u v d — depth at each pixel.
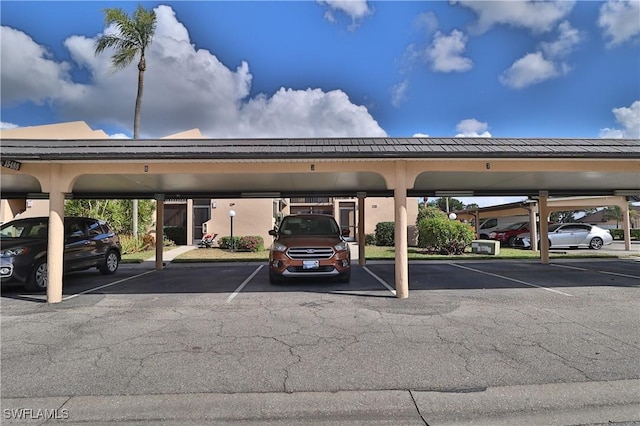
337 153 6.50
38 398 3.32
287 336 4.92
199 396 3.33
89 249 10.19
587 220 54.28
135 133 18.20
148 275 11.06
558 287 8.36
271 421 2.95
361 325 5.38
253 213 20.12
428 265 13.10
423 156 6.62
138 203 19.36
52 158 6.47
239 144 6.98
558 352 4.28
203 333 5.08
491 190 12.80
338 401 3.24
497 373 3.73
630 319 5.64
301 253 8.42
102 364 4.04
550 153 6.55
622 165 7.48
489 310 6.22
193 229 21.14
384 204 23.56
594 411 3.05
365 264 13.69
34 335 5.07
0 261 7.73
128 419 2.99
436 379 3.62
